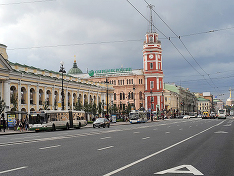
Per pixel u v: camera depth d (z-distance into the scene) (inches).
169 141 783.7
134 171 365.7
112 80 4729.3
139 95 4566.9
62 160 454.6
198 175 344.2
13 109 1914.4
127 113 3590.1
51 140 833.5
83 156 499.2
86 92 3065.9
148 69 4490.7
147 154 525.0
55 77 2517.2
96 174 346.0
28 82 2142.0
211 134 1054.4
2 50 1973.4
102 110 3019.2
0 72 1852.9
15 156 498.6
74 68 5226.4
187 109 6668.3
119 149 601.3
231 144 707.4
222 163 432.8
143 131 1269.7
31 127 1573.6
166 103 5049.2
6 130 1657.2
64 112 1761.8
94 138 896.3
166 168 387.5
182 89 6097.4
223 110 3991.1
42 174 346.0
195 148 622.5
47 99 2397.9
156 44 4488.2
